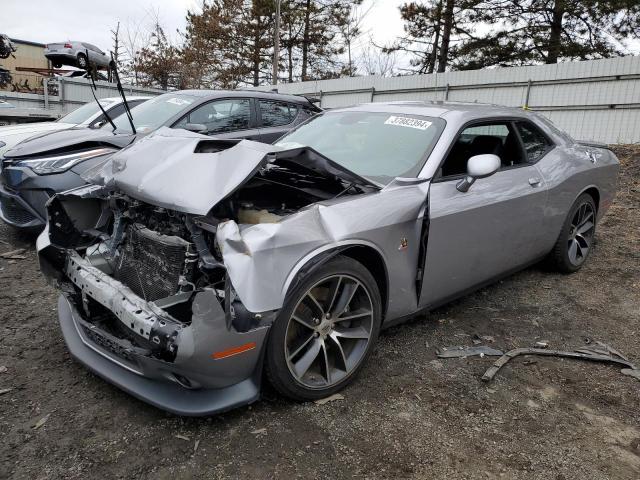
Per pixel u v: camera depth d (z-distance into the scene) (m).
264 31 27.77
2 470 2.06
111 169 2.84
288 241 2.22
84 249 2.93
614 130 13.29
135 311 2.22
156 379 2.32
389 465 2.18
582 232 4.66
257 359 2.29
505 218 3.49
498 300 4.06
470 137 3.54
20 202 4.73
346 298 2.62
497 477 2.15
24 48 27.88
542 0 21.22
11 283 4.06
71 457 2.15
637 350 3.35
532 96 14.76
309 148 2.58
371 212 2.65
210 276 2.30
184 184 2.38
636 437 2.45
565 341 3.43
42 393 2.59
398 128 3.48
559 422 2.54
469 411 2.59
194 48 28.08
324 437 2.33
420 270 2.96
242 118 6.49
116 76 3.50
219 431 2.34
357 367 2.72
